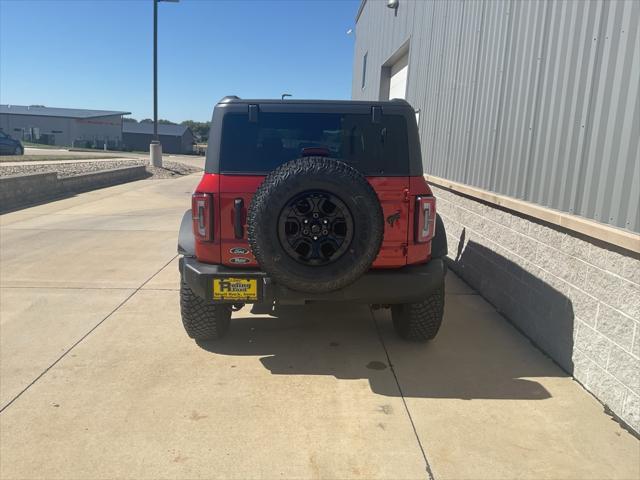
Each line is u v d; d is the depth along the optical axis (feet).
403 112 12.36
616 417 10.57
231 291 11.84
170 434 9.89
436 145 27.40
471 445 9.66
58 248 25.22
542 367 13.03
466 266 20.89
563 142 13.23
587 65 12.20
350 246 10.69
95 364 12.79
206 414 10.61
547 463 9.16
